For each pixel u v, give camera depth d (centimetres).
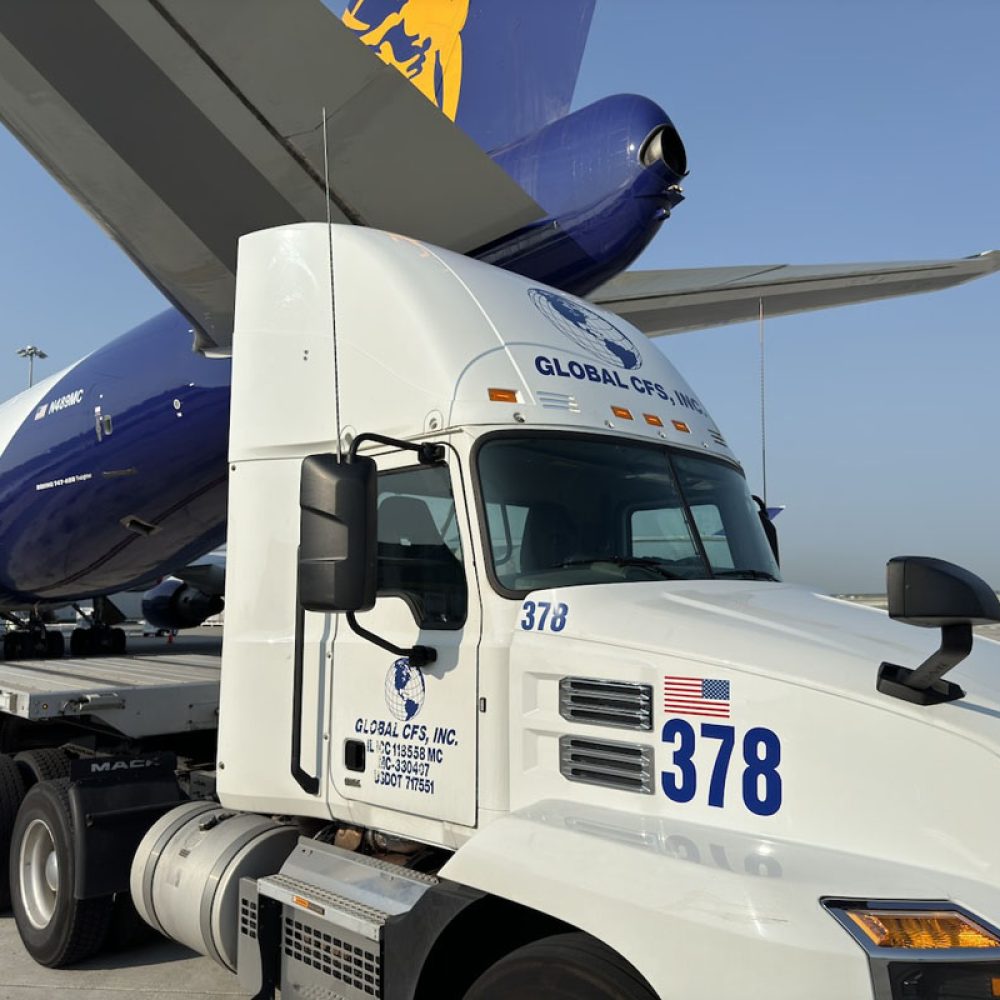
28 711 500
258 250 425
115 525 996
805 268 619
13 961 522
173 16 441
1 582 1116
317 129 500
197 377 902
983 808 236
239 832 425
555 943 267
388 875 349
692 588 343
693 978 231
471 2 696
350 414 381
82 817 484
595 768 297
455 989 300
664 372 425
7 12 445
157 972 504
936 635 315
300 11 437
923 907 224
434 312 367
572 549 344
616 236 595
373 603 306
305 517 310
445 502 344
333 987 341
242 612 408
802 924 223
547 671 311
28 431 1037
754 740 269
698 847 255
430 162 520
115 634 1152
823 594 371
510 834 283
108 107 496
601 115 600
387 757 350
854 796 252
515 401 352
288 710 390
